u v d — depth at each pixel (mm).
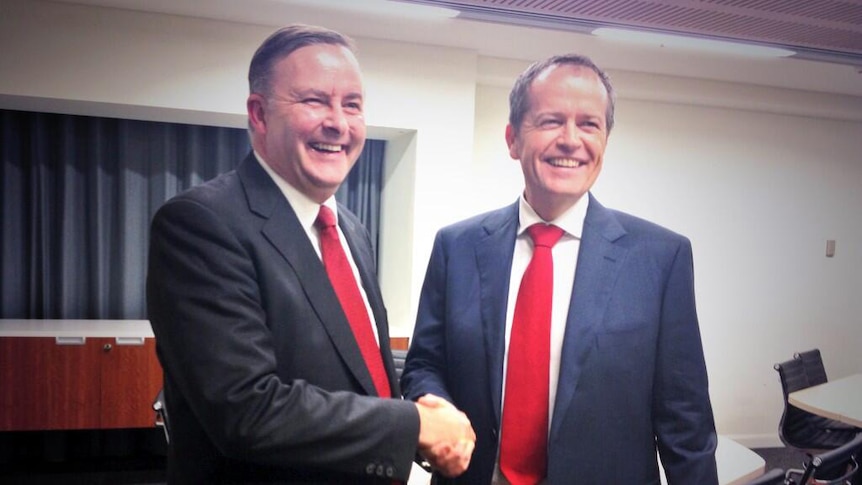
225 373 881
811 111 3686
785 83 3451
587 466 1193
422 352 1412
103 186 3238
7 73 2600
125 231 3244
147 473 3246
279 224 1004
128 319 3266
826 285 3908
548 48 2922
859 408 2590
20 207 3201
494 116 3320
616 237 1258
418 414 990
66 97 2648
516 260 1322
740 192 3688
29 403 2859
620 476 1204
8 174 3172
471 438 1066
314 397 931
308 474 1021
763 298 3787
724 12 1924
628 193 3492
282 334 969
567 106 1250
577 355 1204
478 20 2320
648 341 1210
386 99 2930
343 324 1019
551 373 1254
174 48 2713
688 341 1234
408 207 3062
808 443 2951
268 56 1045
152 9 2648
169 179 3270
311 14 2584
